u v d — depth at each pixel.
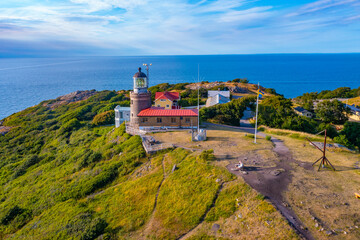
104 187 30.98
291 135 45.59
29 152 64.62
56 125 84.06
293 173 25.69
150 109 51.09
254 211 19.34
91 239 20.73
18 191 38.09
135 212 23.88
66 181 35.19
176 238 19.20
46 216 27.09
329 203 19.78
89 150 44.97
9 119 107.44
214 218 20.12
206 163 28.84
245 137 42.44
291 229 16.72
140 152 36.12
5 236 26.11
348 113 69.94
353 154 32.28
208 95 98.31
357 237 15.94
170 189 25.69
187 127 47.78
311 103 90.62
